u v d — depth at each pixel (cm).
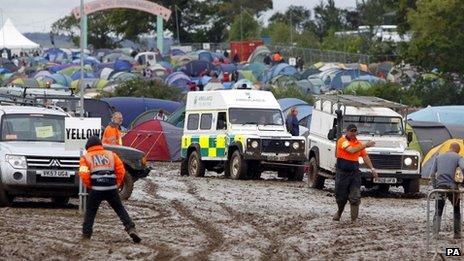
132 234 3209
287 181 6209
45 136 4297
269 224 3844
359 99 5656
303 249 3189
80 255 2945
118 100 9406
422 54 11112
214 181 6019
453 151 3628
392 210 4562
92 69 15912
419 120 7788
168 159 7806
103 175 3209
